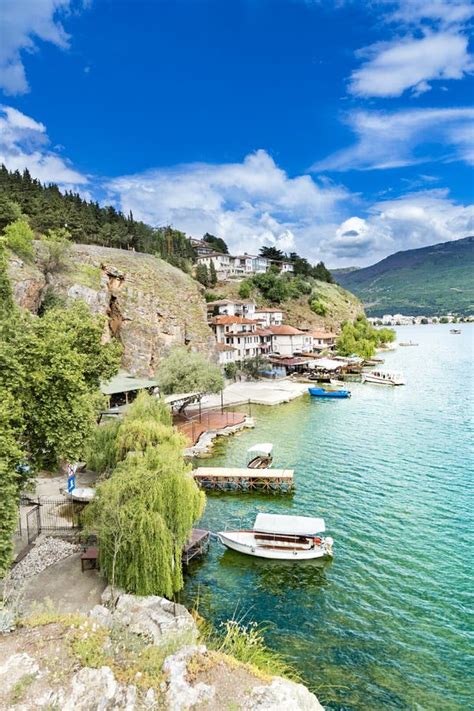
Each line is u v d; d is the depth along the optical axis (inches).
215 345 3484.3
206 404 2741.1
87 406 950.4
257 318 4968.0
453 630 820.0
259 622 850.1
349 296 7554.1
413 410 2564.0
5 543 704.4
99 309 2723.9
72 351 937.5
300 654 765.3
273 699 474.9
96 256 3107.8
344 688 695.1
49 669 488.7
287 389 3260.3
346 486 1498.5
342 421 2362.2
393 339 6530.5
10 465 758.5
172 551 906.7
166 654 536.7
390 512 1298.0
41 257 2625.5
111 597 818.2
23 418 820.6
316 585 965.2
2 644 531.8
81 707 448.8
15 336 906.1
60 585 886.4
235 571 1028.5
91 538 1049.5
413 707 664.4
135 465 1024.9
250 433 2167.8
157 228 6245.1
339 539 1151.0
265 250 7534.5
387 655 763.4
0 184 3649.1
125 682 481.1
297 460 1764.3
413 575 990.4
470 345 6481.3
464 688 699.4
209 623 840.9
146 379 2655.0
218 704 466.3
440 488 1462.8
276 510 1337.4
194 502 1009.5
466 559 1047.0
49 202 3880.4
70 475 1286.9
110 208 4830.2
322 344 5196.9
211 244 7480.3
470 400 2768.2
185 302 3378.4
